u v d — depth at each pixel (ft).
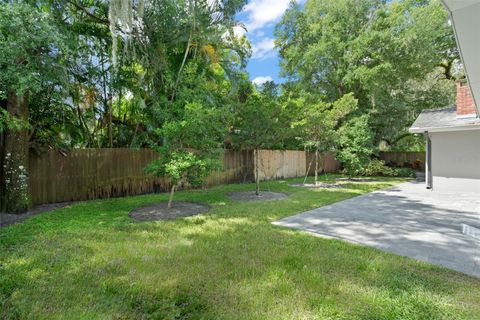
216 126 20.44
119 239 13.07
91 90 26.48
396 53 42.86
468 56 10.42
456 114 33.94
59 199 23.02
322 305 7.55
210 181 33.04
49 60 16.31
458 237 14.03
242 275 9.36
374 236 14.17
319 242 12.94
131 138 30.86
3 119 15.06
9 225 15.69
